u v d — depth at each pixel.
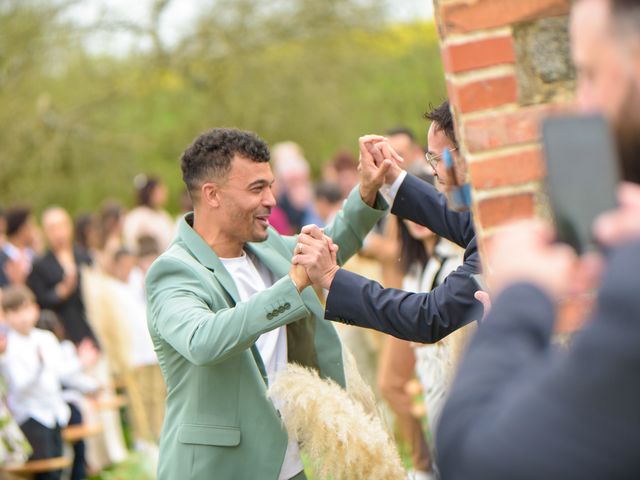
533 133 2.22
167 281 3.25
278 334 3.43
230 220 3.37
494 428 1.17
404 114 17.95
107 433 8.13
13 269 8.42
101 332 8.23
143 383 8.26
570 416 1.13
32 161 16.72
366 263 6.80
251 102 17.66
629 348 1.11
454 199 2.45
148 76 17.34
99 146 17.20
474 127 2.23
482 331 1.29
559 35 2.22
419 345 4.45
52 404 6.76
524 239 1.32
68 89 17.22
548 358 1.21
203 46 17.44
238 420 3.21
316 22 17.75
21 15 16.70
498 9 2.23
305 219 10.05
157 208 10.06
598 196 1.23
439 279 4.62
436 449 1.25
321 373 3.45
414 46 18.08
